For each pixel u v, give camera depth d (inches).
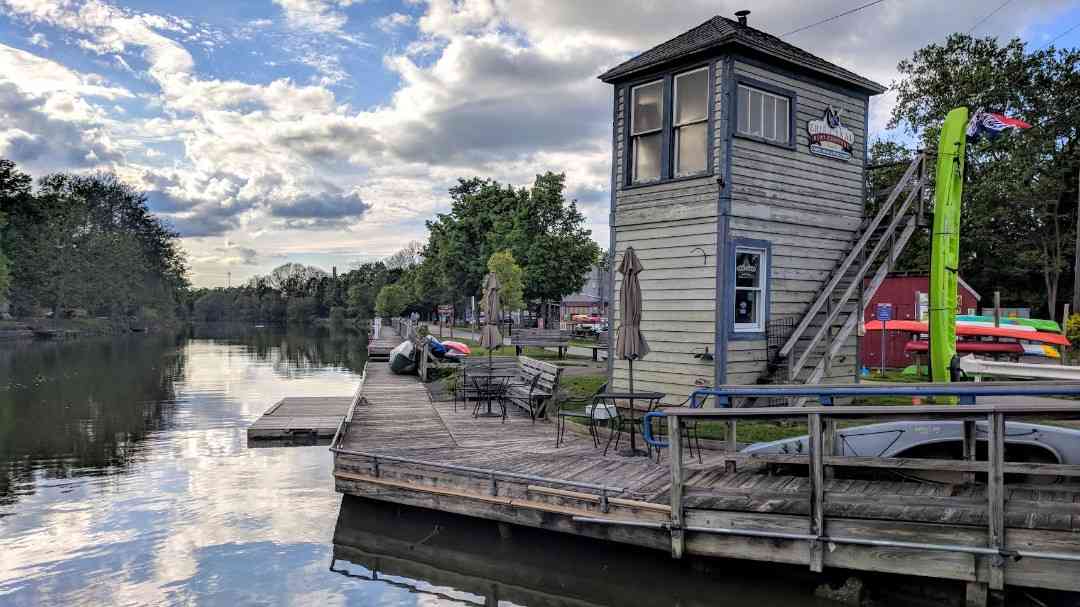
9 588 280.2
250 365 1350.9
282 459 511.8
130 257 3181.6
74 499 407.8
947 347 403.9
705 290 469.4
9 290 2458.2
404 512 365.7
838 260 533.0
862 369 719.1
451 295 1988.2
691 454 370.3
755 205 475.8
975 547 229.9
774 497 255.6
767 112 487.8
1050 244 1226.6
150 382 1024.9
